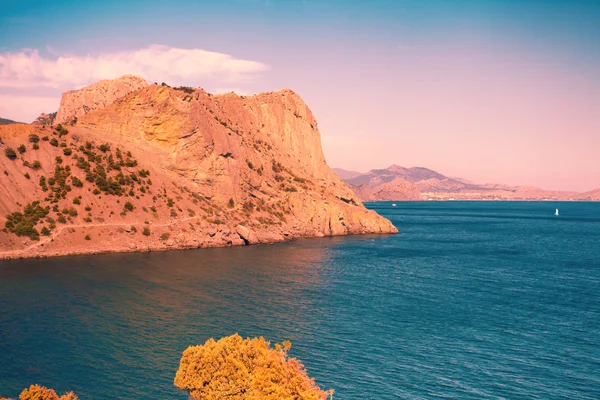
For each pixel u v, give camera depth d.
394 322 67.19
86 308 69.19
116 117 147.88
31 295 75.06
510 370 52.47
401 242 159.25
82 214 119.75
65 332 59.69
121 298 74.69
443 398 46.56
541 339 61.59
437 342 59.91
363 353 56.03
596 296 84.25
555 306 77.12
